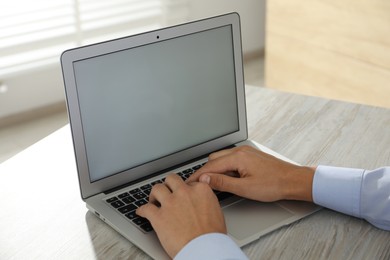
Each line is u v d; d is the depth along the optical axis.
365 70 2.62
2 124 2.86
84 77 1.03
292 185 1.03
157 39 1.11
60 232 0.98
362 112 1.37
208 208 0.92
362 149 1.22
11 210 1.04
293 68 3.01
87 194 1.06
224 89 1.22
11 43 2.74
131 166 1.11
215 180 1.03
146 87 1.11
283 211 1.02
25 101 2.90
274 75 3.15
